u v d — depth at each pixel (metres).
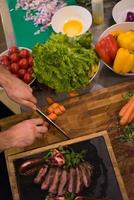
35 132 1.07
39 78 1.19
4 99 1.28
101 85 1.23
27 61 1.25
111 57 1.22
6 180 1.39
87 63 1.18
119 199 0.99
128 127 1.12
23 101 1.12
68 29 1.37
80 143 1.08
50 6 1.47
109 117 1.15
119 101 1.18
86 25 1.37
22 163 1.06
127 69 1.20
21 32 1.43
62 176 1.02
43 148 1.08
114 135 1.12
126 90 1.20
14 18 1.47
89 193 1.00
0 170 1.40
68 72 1.15
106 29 1.33
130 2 1.41
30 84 1.23
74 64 1.16
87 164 1.04
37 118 1.14
